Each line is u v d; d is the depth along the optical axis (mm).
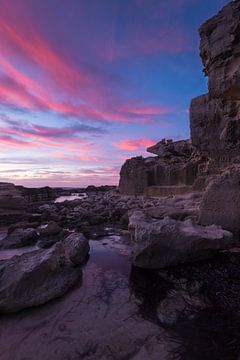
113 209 23500
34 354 4406
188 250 8453
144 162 39938
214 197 11242
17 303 5957
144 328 5094
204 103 27688
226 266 8141
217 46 12289
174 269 8281
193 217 13008
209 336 4750
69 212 23812
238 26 11422
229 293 6500
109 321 5418
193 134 29312
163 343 4578
